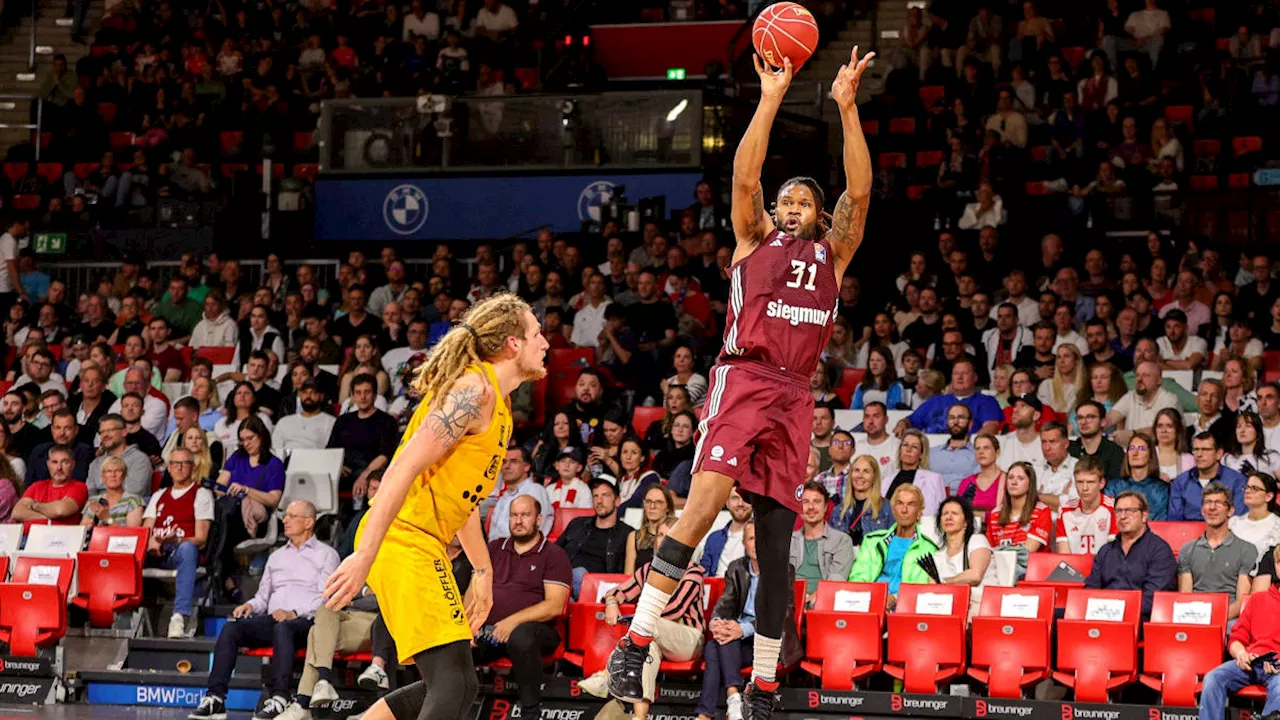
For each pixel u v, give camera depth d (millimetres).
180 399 13977
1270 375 13578
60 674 11375
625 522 11695
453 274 17703
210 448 13664
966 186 18328
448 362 5875
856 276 17766
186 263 17938
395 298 17141
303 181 20406
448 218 19766
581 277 16969
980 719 9789
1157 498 11086
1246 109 18953
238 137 22562
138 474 13148
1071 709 9625
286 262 18594
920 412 12992
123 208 20594
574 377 15062
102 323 17500
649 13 23953
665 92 19094
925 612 10117
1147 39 20297
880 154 20328
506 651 10742
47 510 12836
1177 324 13727
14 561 12273
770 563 5547
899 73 21234
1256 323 14695
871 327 15188
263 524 12766
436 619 5879
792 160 19609
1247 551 9961
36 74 25500
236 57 24000
